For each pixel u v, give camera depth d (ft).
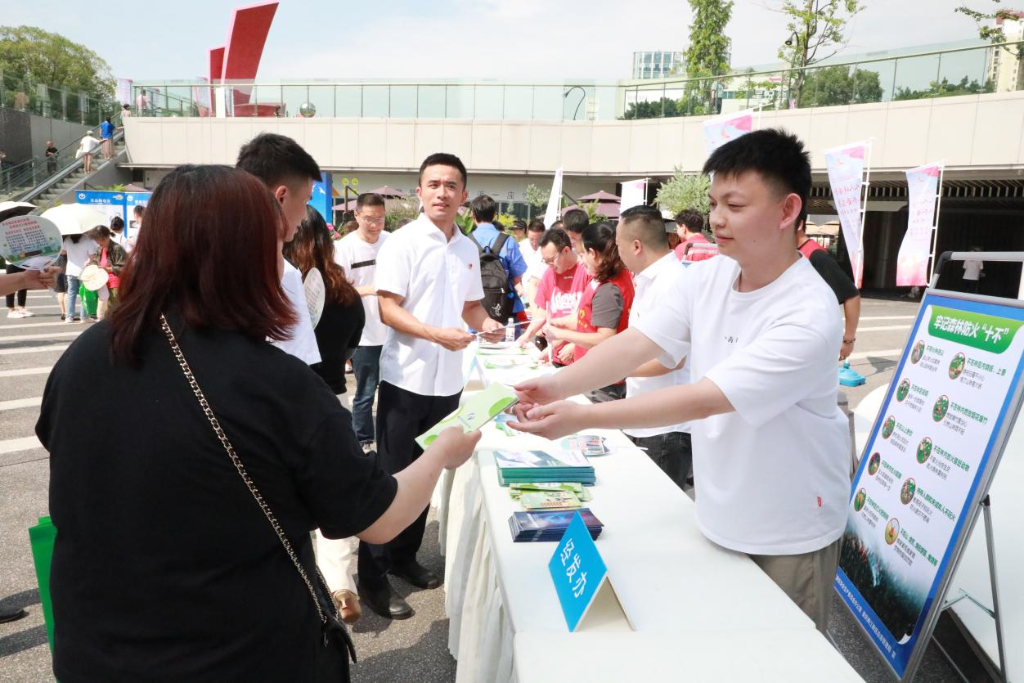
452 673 7.97
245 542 3.33
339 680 3.98
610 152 60.80
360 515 3.47
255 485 3.29
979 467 6.68
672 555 5.50
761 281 5.10
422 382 9.12
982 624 7.60
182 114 66.64
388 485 3.67
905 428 8.27
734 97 53.98
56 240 8.73
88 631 3.34
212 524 3.25
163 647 3.28
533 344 14.87
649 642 4.34
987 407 6.84
